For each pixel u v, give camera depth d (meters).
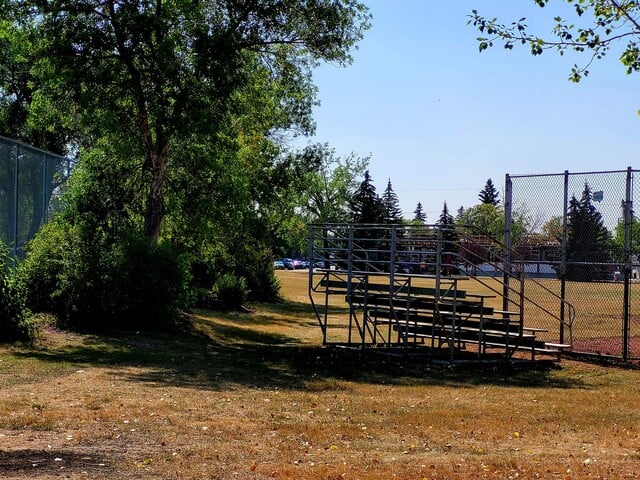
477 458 7.82
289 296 44.00
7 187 19.83
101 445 7.63
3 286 15.95
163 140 22.28
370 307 18.94
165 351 16.81
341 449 8.08
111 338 17.86
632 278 17.91
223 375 13.66
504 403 11.63
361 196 86.31
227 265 32.81
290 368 15.29
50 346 15.92
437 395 12.38
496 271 19.06
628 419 10.32
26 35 21.28
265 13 22.00
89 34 20.14
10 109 34.00
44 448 7.34
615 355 17.12
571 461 7.71
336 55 23.95
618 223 17.02
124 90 20.69
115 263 19.08
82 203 22.39
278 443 8.16
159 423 8.82
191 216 25.06
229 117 23.02
